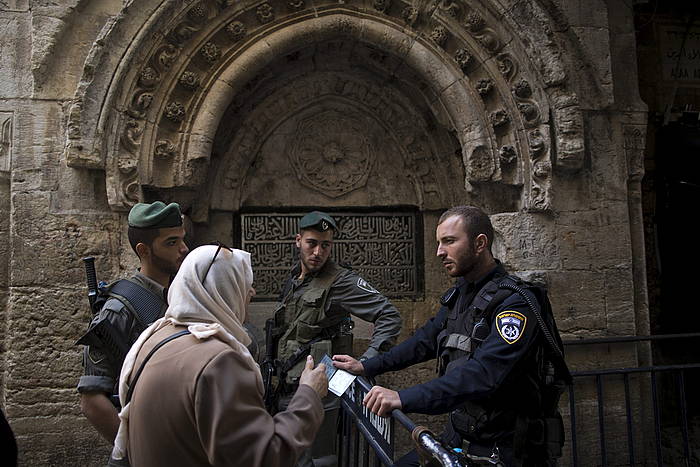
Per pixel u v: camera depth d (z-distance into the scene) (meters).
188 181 4.41
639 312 4.87
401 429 4.96
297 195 5.23
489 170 4.69
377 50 4.95
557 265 4.66
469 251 2.24
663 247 6.00
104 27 4.12
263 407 1.44
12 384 4.05
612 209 4.81
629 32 5.06
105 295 2.32
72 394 4.10
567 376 2.17
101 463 4.09
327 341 3.26
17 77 4.21
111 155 4.16
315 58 5.10
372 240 5.30
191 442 1.35
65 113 4.22
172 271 2.42
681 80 6.13
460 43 4.76
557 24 4.84
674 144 5.95
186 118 4.46
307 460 3.02
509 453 2.06
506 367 1.96
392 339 3.23
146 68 4.28
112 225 4.25
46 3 4.20
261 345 4.59
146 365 1.46
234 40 4.55
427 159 5.34
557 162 4.66
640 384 4.84
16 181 4.15
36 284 4.13
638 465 4.64
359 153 5.32
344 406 2.51
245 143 5.10
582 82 4.84
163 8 4.22
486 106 4.79
